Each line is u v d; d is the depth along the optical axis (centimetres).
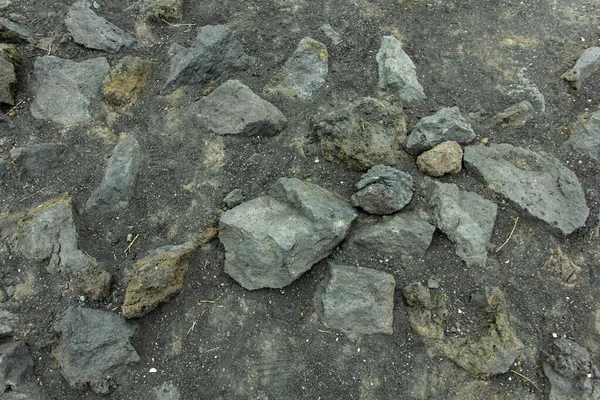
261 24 113
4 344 79
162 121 99
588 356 78
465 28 113
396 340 81
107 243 88
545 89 104
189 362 80
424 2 117
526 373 79
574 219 88
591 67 104
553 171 92
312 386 78
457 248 86
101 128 99
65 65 105
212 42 102
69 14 112
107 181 91
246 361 80
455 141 95
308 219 85
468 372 79
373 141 93
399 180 88
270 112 96
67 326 79
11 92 103
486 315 82
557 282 85
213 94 99
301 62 104
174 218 90
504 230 89
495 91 104
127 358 79
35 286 84
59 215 87
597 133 96
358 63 107
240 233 85
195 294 85
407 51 109
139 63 104
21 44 109
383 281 83
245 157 95
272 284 83
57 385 78
